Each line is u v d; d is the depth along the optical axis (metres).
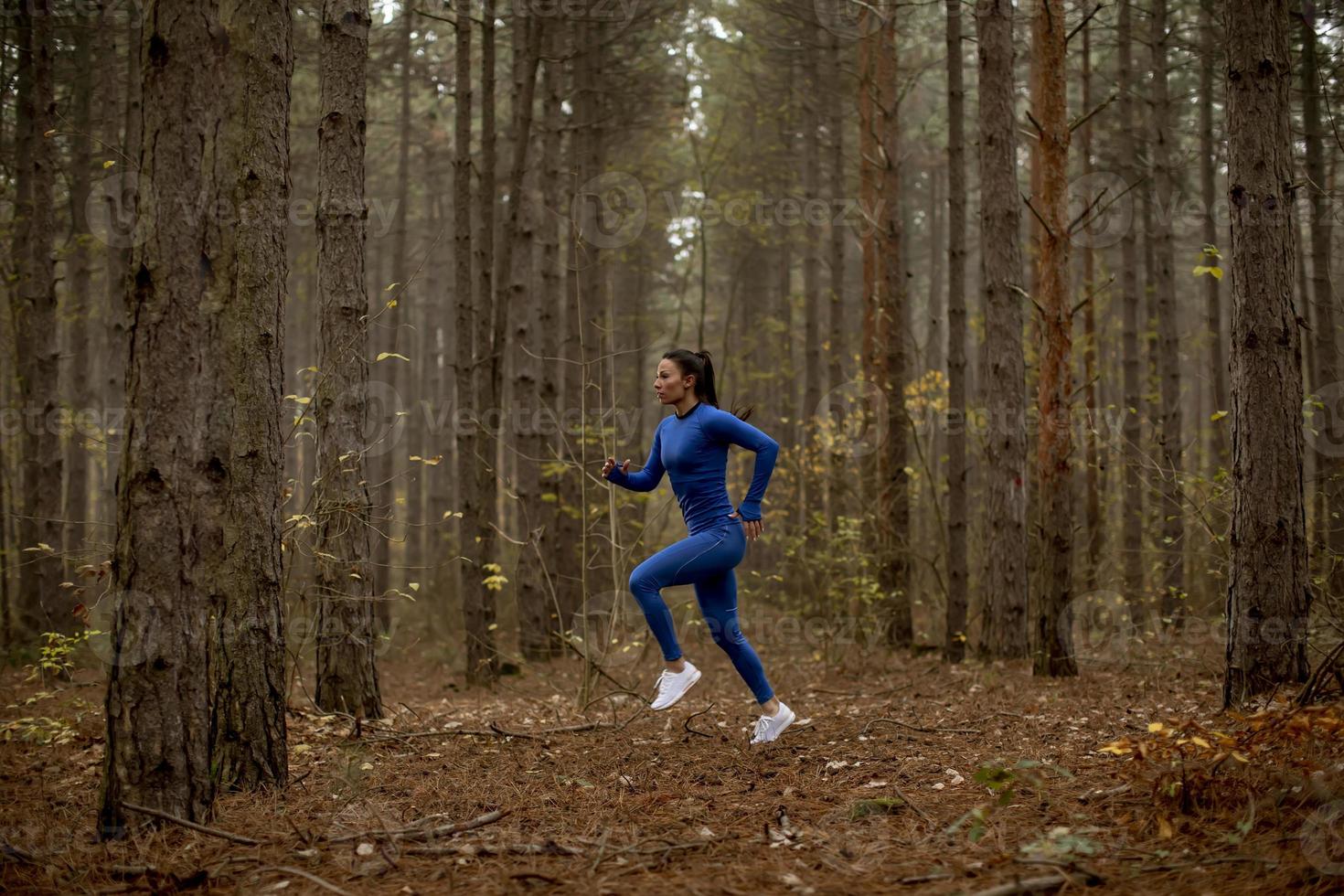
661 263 19.33
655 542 10.97
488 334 8.90
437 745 5.04
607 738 5.24
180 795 3.30
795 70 14.11
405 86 14.94
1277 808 3.13
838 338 13.74
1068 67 13.80
